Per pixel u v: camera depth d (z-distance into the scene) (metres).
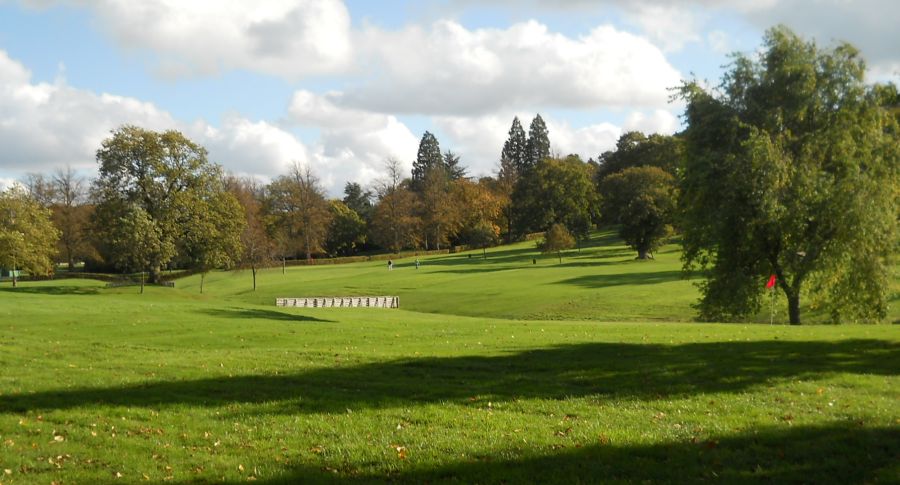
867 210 35.78
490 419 12.20
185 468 9.73
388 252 151.12
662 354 19.11
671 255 104.56
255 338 25.73
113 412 13.06
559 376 16.31
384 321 34.62
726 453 9.85
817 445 10.13
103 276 100.50
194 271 103.62
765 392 14.09
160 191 73.81
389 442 10.84
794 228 36.59
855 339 21.61
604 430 11.27
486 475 9.16
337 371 17.44
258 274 107.44
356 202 168.88
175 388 15.32
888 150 37.47
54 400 14.12
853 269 37.31
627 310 50.38
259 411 13.08
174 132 74.69
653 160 149.75
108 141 72.31
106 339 25.64
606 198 110.38
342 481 9.02
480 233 135.25
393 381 15.99
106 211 72.31
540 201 130.75
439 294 69.81
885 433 10.67
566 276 78.19
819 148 37.56
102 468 9.78
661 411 12.65
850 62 37.84
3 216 70.56
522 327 29.47
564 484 8.75
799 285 38.53
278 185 136.62
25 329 28.56
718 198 38.38
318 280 94.19
